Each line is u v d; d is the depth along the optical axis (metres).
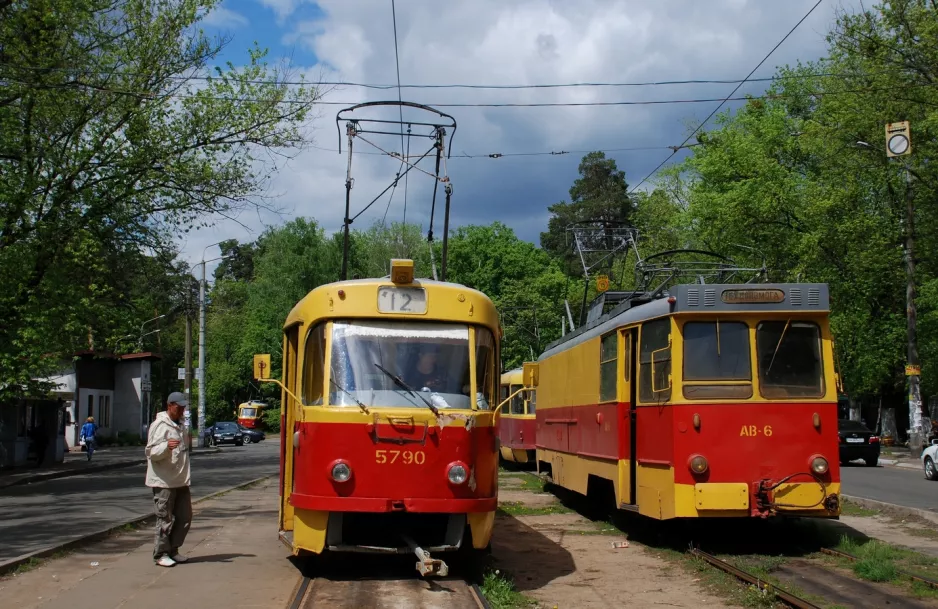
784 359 11.41
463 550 10.48
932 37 26.27
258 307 63.78
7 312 26.75
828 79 32.62
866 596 8.64
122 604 8.22
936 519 13.95
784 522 13.51
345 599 8.42
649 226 52.03
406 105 16.33
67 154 26.77
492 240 69.44
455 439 9.08
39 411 33.38
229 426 57.94
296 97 28.19
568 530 14.02
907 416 48.19
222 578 9.48
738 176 39.91
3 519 15.36
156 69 27.23
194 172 27.47
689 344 11.39
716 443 11.13
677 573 10.23
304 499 9.05
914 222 32.81
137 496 20.28
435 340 9.60
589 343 15.11
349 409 9.04
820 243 34.97
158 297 55.25
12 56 24.38
